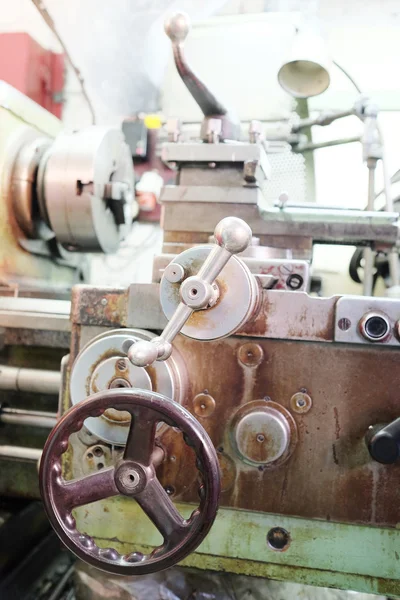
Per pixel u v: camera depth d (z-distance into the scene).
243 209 1.01
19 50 1.84
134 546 0.80
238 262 0.67
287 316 0.74
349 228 0.98
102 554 0.62
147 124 1.84
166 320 0.78
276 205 1.06
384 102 1.80
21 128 1.35
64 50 1.98
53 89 2.02
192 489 0.77
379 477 0.72
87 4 1.98
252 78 1.76
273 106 1.75
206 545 0.77
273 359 0.75
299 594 0.99
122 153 1.52
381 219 0.97
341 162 1.80
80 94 2.02
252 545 0.76
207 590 0.92
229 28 1.79
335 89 1.81
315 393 0.74
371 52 1.82
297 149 1.66
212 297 0.63
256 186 1.00
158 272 0.81
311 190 1.67
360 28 1.83
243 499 0.75
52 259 1.57
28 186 1.32
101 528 0.81
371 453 0.67
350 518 0.73
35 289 1.45
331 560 0.74
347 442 0.73
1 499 1.23
